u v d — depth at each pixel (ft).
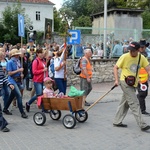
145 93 31.65
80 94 27.27
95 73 55.16
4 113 31.76
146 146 21.83
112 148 21.34
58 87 33.73
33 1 203.21
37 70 31.73
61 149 21.13
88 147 21.54
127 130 25.85
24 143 22.48
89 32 56.18
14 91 29.91
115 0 162.09
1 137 23.97
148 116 31.22
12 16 154.10
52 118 29.43
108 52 57.52
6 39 151.33
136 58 25.54
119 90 48.26
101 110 33.96
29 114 31.76
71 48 53.47
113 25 81.97
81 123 28.19
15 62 30.66
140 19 84.07
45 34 47.73
